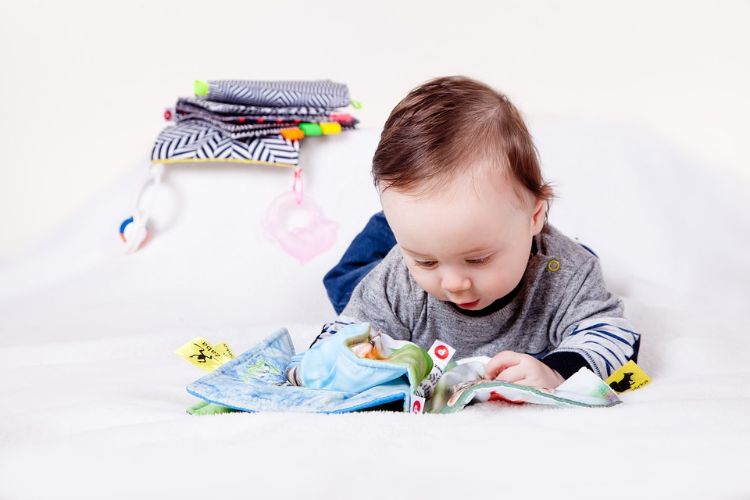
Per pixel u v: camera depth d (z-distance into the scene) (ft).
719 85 7.96
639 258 5.97
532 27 8.39
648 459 2.23
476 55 8.48
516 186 3.19
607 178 6.40
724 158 7.78
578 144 6.54
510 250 3.21
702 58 8.00
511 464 2.23
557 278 3.67
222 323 5.24
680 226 6.12
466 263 3.16
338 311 4.79
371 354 3.07
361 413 2.68
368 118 8.41
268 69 8.36
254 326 4.48
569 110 8.40
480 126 3.18
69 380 3.38
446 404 2.94
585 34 8.30
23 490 2.18
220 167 6.23
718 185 6.37
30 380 3.44
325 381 3.04
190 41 8.16
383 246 4.83
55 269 6.07
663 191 6.33
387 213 3.22
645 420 2.59
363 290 3.91
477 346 3.79
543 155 6.51
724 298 5.40
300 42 8.39
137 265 5.96
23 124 7.75
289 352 3.45
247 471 2.16
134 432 2.52
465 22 8.44
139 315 5.42
